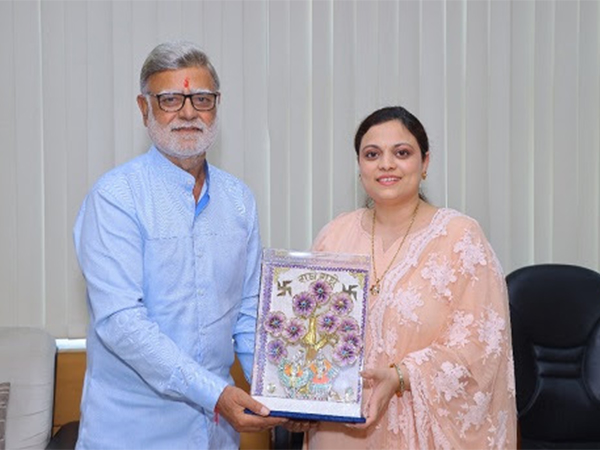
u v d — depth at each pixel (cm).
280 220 248
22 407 224
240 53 244
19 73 237
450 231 167
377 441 165
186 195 160
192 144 157
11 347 229
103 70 240
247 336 174
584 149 262
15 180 239
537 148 260
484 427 165
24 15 236
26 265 241
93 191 156
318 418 154
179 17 242
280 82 246
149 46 241
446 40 253
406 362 157
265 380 161
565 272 238
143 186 157
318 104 247
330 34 248
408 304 162
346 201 250
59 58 238
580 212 264
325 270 165
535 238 261
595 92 262
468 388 161
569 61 259
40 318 243
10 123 238
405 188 169
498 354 163
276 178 247
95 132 240
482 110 254
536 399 234
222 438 171
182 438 160
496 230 259
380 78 250
